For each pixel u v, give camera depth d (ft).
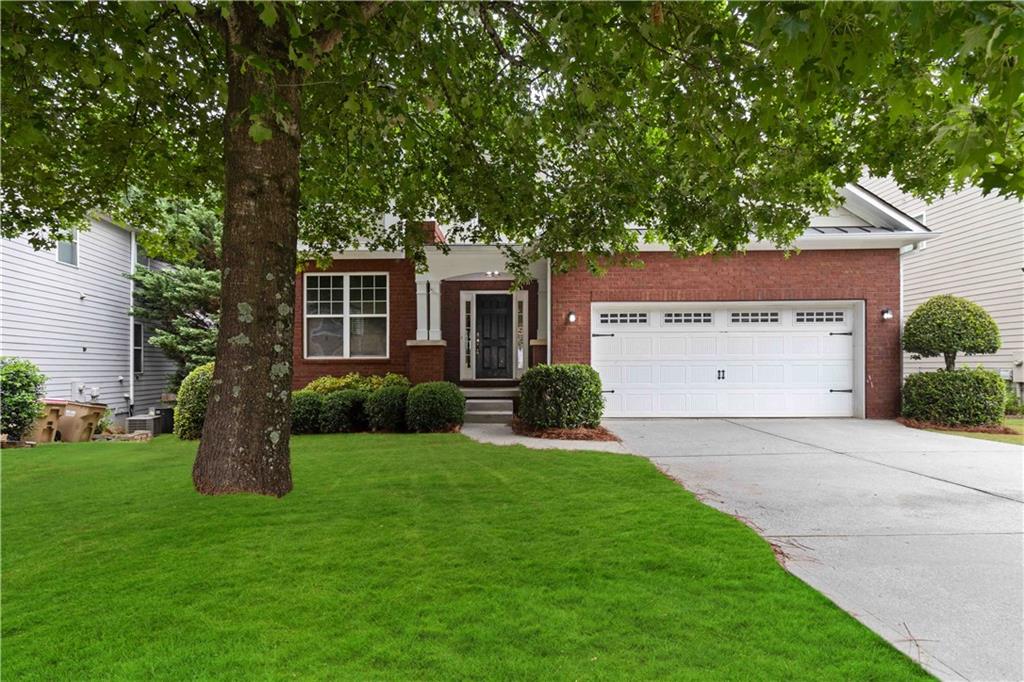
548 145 19.62
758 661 7.16
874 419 33.06
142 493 14.16
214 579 9.23
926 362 44.78
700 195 17.48
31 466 19.83
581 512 13.42
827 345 34.14
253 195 13.21
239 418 13.34
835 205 18.29
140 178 23.24
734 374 34.19
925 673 6.99
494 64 16.69
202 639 7.52
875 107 14.49
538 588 9.18
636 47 10.68
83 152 20.25
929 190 17.42
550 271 33.91
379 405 30.04
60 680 6.63
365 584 9.22
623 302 33.88
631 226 33.50
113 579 9.20
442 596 8.85
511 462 20.10
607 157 18.47
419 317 34.58
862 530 12.74
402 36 11.34
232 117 13.10
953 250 43.39
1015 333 38.37
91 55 12.30
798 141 15.76
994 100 8.31
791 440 25.71
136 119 19.69
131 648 7.29
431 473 17.94
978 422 29.14
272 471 13.61
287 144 13.56
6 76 12.47
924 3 7.22
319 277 36.99
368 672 6.84
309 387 33.81
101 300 42.83
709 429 29.35
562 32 10.52
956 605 8.96
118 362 45.03
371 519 12.57
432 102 14.99
